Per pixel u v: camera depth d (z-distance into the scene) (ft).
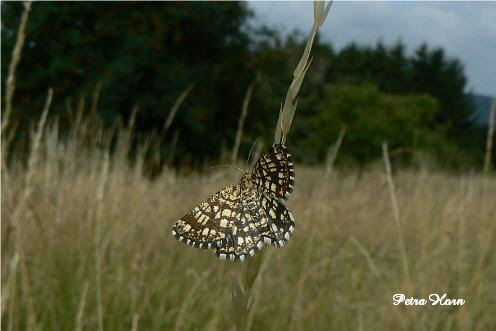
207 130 58.18
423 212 18.78
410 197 21.13
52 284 13.82
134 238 17.06
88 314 13.65
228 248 4.40
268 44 65.82
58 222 15.66
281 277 15.83
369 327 13.64
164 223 19.15
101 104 50.44
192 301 13.99
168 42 57.82
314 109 102.89
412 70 187.62
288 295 14.76
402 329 12.52
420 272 14.25
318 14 4.42
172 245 18.16
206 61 60.59
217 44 60.85
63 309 13.14
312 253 17.21
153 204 20.06
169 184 23.29
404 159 79.82
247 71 62.80
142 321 13.69
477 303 13.23
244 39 62.80
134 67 51.62
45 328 12.59
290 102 4.51
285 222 4.38
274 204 4.47
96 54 52.54
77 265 15.53
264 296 14.98
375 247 18.28
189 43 59.52
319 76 112.47
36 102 50.06
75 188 17.74
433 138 88.28
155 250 17.01
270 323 13.85
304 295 14.57
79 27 53.93
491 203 18.56
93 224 16.26
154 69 53.21
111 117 48.85
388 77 189.78
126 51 52.65
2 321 11.10
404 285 13.11
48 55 52.11
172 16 55.16
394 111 89.81
